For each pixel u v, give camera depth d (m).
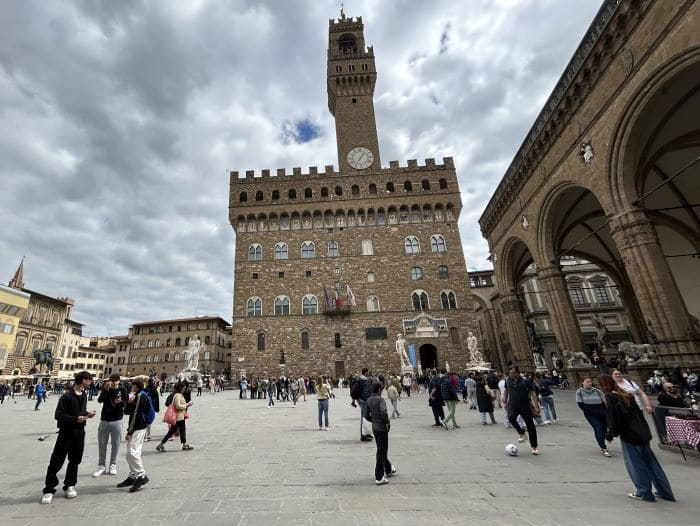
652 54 18.33
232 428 16.64
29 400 40.78
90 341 117.75
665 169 28.22
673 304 18.92
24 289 74.31
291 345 50.47
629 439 6.96
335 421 18.25
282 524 5.86
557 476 8.31
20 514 6.55
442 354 49.78
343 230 56.28
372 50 66.88
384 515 6.16
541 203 30.00
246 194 58.09
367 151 60.94
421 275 53.91
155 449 12.42
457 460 9.90
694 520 5.84
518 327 37.94
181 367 90.38
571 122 25.19
